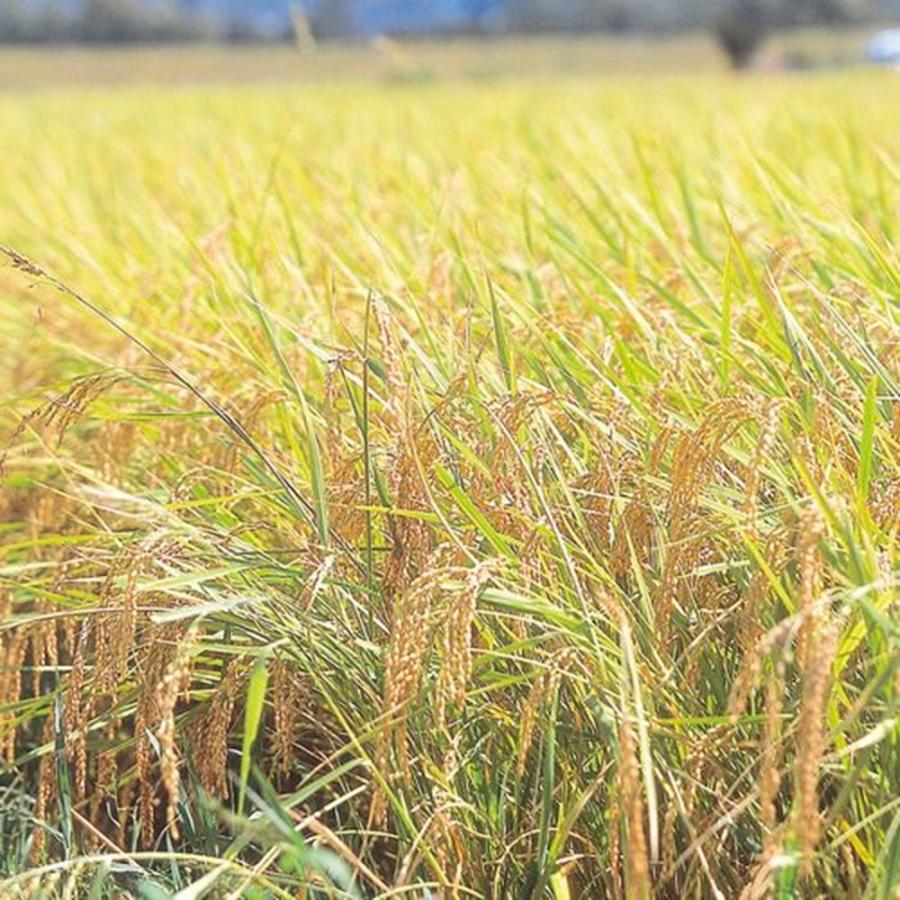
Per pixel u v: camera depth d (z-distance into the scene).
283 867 2.24
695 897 2.26
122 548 2.54
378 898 2.21
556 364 2.62
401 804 2.29
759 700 2.30
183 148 6.45
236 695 2.54
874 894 2.13
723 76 14.02
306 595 2.35
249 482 2.70
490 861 2.35
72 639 2.65
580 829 2.36
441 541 2.44
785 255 2.93
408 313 2.96
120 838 2.55
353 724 2.43
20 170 6.18
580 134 5.66
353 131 6.75
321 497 2.42
